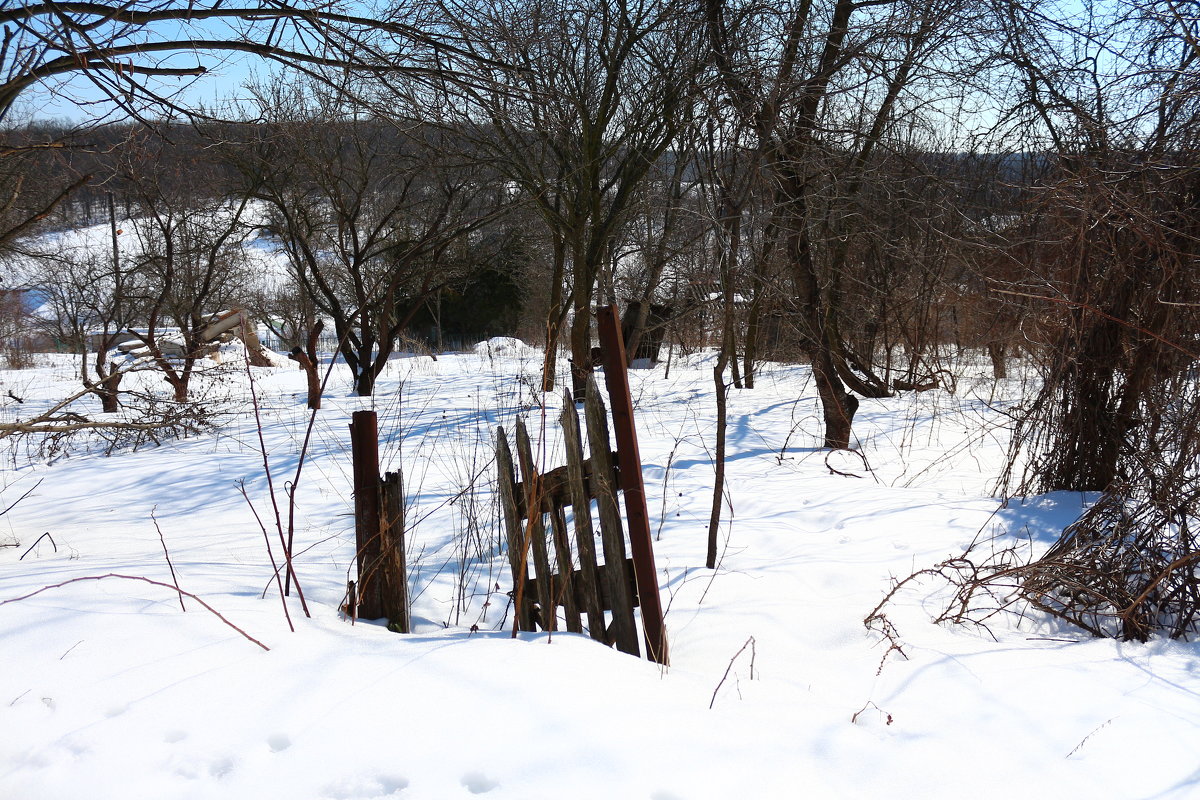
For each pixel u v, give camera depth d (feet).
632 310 58.18
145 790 7.11
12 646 9.39
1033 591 12.48
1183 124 15.67
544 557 11.43
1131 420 17.16
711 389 44.24
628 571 11.20
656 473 24.49
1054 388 18.44
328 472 26.71
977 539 15.87
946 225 26.96
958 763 8.20
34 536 19.84
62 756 7.51
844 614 12.66
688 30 33.01
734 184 20.04
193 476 27.66
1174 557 12.44
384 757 7.52
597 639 11.21
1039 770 8.17
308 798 7.06
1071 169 18.02
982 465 24.14
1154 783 7.98
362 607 11.46
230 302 65.10
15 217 39.17
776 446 28.76
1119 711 9.36
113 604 10.70
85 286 49.85
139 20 13.80
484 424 32.91
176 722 8.03
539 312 87.97
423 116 27.40
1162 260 15.56
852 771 7.97
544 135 34.88
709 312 46.29
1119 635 11.93
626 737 7.94
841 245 32.58
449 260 56.18
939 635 12.02
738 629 12.19
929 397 38.27
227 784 7.18
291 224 48.88
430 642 10.02
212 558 15.79
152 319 43.98
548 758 7.55
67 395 51.67
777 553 16.22
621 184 40.93
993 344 36.09
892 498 19.86
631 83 38.11
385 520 11.39
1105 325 17.24
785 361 52.85
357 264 49.42
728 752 7.98
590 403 10.87
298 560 15.55
